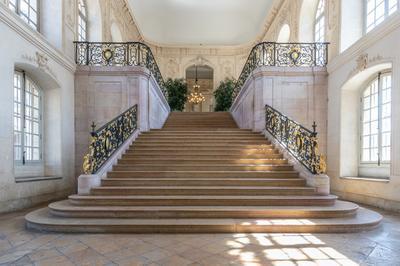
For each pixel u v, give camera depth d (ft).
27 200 23.40
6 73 21.07
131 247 13.53
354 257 12.39
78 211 17.22
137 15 60.70
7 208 21.02
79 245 13.79
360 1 30.60
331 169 31.91
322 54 34.86
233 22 66.69
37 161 28.35
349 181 27.99
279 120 28.86
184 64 69.21
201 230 15.80
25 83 26.66
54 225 15.83
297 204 18.75
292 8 44.19
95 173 21.40
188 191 20.12
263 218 17.17
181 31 68.18
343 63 29.73
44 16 30.30
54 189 27.96
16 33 22.26
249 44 67.31
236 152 27.48
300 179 21.75
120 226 15.75
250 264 11.69
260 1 58.23
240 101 45.03
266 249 13.32
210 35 68.90
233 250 13.19
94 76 33.53
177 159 25.40
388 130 25.55
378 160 26.63
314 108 33.63
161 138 31.09
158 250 13.16
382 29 23.06
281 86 33.78
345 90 30.25
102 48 34.81
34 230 16.19
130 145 28.71
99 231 15.74
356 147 29.96
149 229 15.75
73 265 11.52
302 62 35.06
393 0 25.76
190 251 13.05
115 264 11.62
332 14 32.89
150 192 20.10
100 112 33.35
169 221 16.38
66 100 31.14
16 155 25.40
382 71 26.18
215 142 29.91
